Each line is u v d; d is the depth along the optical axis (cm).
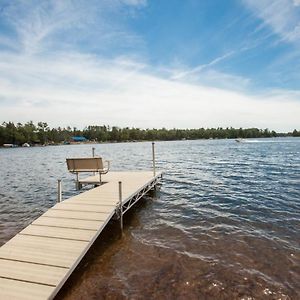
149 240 716
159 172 1475
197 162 3059
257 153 4362
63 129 16050
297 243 679
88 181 1157
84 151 6862
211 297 458
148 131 16775
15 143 11238
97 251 651
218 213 956
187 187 1477
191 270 550
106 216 706
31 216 982
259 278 516
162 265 573
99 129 16712
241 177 1820
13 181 1884
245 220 873
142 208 1048
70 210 755
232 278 517
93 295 467
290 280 509
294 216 906
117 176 1305
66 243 567
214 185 1527
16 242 574
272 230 777
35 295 408
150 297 459
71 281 514
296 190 1338
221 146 7612
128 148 7925
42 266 483
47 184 1708
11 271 470
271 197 1194
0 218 957
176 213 970
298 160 2986
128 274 537
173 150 6134
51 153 6166
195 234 754
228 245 673
